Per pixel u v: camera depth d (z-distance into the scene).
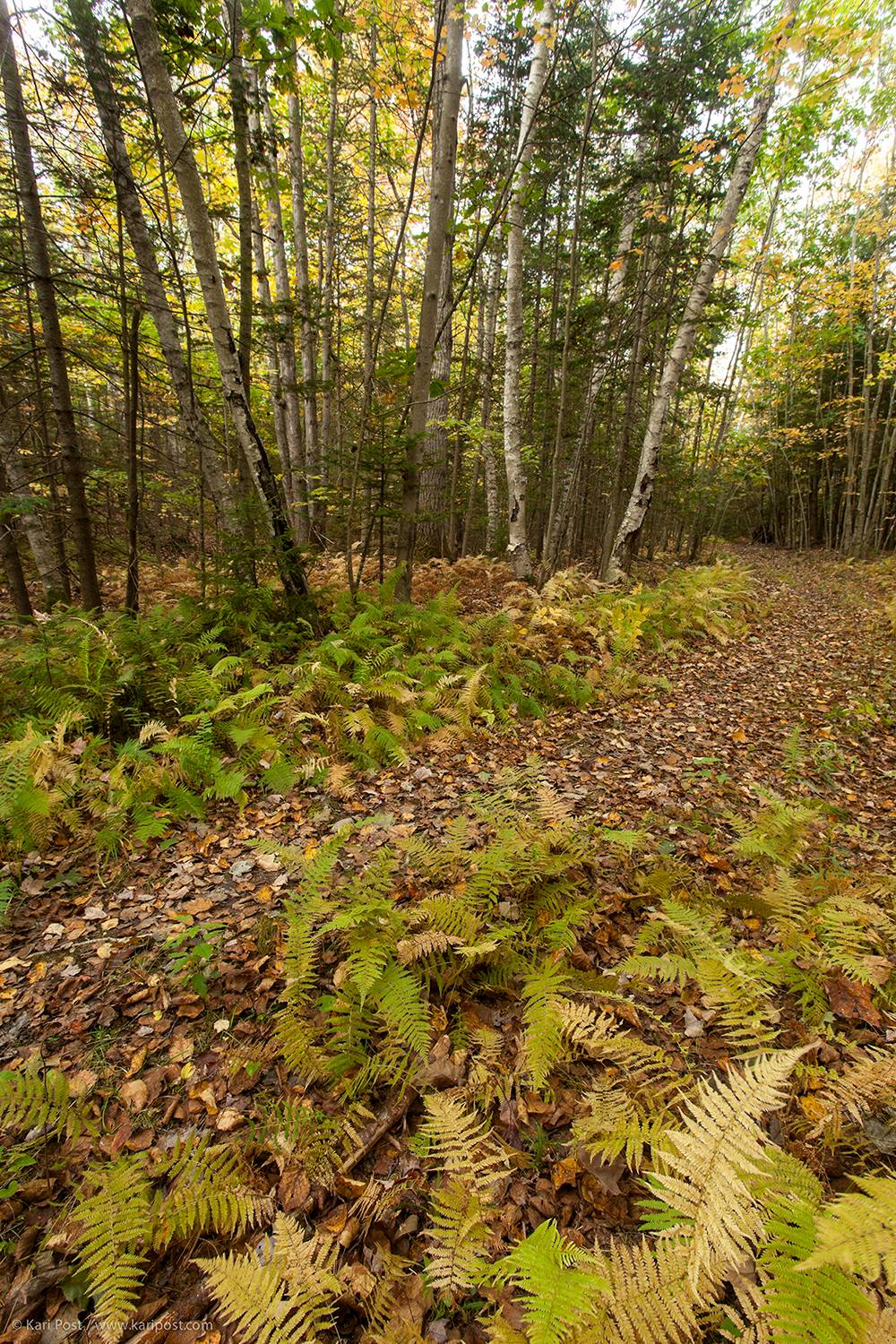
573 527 16.78
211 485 7.63
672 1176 1.86
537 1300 1.39
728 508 27.42
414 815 4.51
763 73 8.15
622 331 11.97
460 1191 1.87
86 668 5.37
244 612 7.30
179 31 6.11
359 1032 2.49
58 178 6.50
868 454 20.27
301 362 16.11
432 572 11.69
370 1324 1.66
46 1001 2.91
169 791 4.42
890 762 5.60
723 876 3.65
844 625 10.77
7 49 5.83
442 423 11.34
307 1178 2.06
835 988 2.63
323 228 14.70
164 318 7.24
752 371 20.92
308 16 5.62
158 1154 2.15
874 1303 1.25
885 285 16.41
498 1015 2.71
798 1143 1.95
